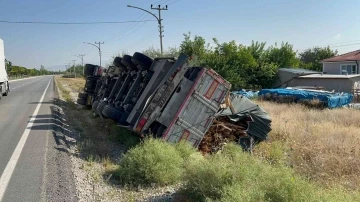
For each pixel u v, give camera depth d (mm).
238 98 10391
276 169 5332
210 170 5363
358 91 27031
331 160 8031
